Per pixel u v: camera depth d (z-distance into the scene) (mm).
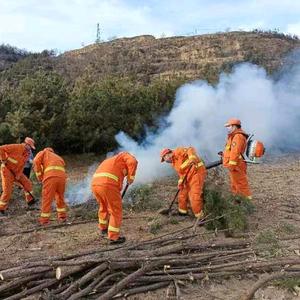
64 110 15242
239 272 6051
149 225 8117
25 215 8992
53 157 8305
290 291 5684
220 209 7969
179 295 5445
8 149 8828
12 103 15133
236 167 8984
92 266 5602
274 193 10750
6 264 5832
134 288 5555
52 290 5223
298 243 7273
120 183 7219
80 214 8922
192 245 6469
